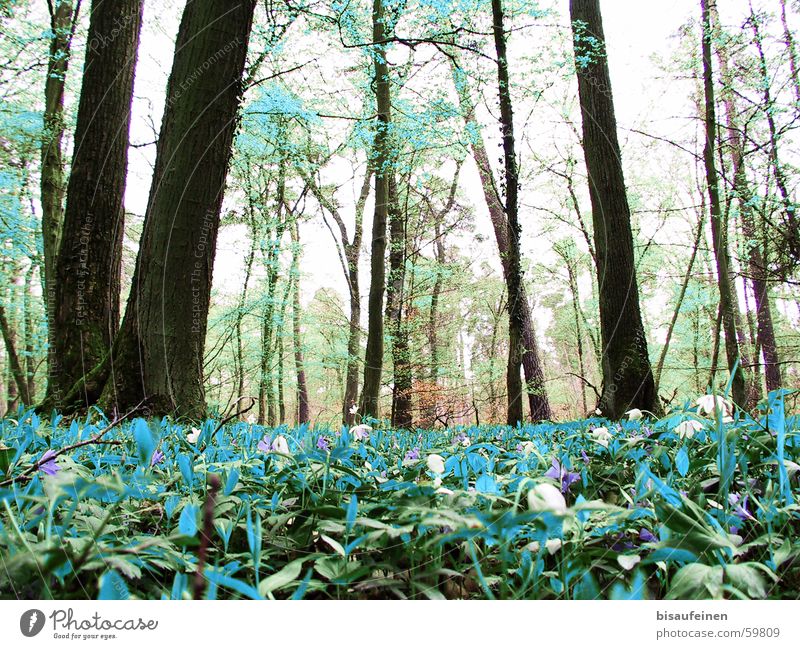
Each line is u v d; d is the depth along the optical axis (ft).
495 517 2.59
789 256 33.68
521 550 2.94
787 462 3.79
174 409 15.42
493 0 29.12
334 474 4.26
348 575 2.63
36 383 57.62
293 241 55.21
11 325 48.29
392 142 34.12
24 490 3.43
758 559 3.29
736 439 4.18
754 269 42.75
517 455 5.77
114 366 16.14
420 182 41.55
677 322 64.69
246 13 17.52
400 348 53.98
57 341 20.76
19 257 39.96
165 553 2.87
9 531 2.56
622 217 26.94
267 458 5.26
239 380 55.47
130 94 23.50
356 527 3.20
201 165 16.66
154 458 5.41
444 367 60.03
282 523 3.45
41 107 38.99
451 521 2.48
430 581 2.92
